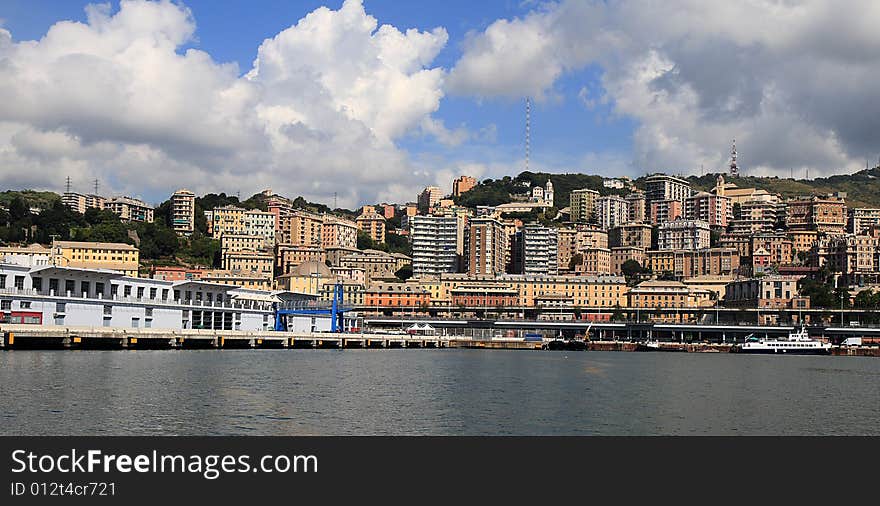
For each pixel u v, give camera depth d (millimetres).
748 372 159625
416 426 78062
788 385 128000
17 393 86250
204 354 158500
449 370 145375
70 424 71688
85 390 90625
